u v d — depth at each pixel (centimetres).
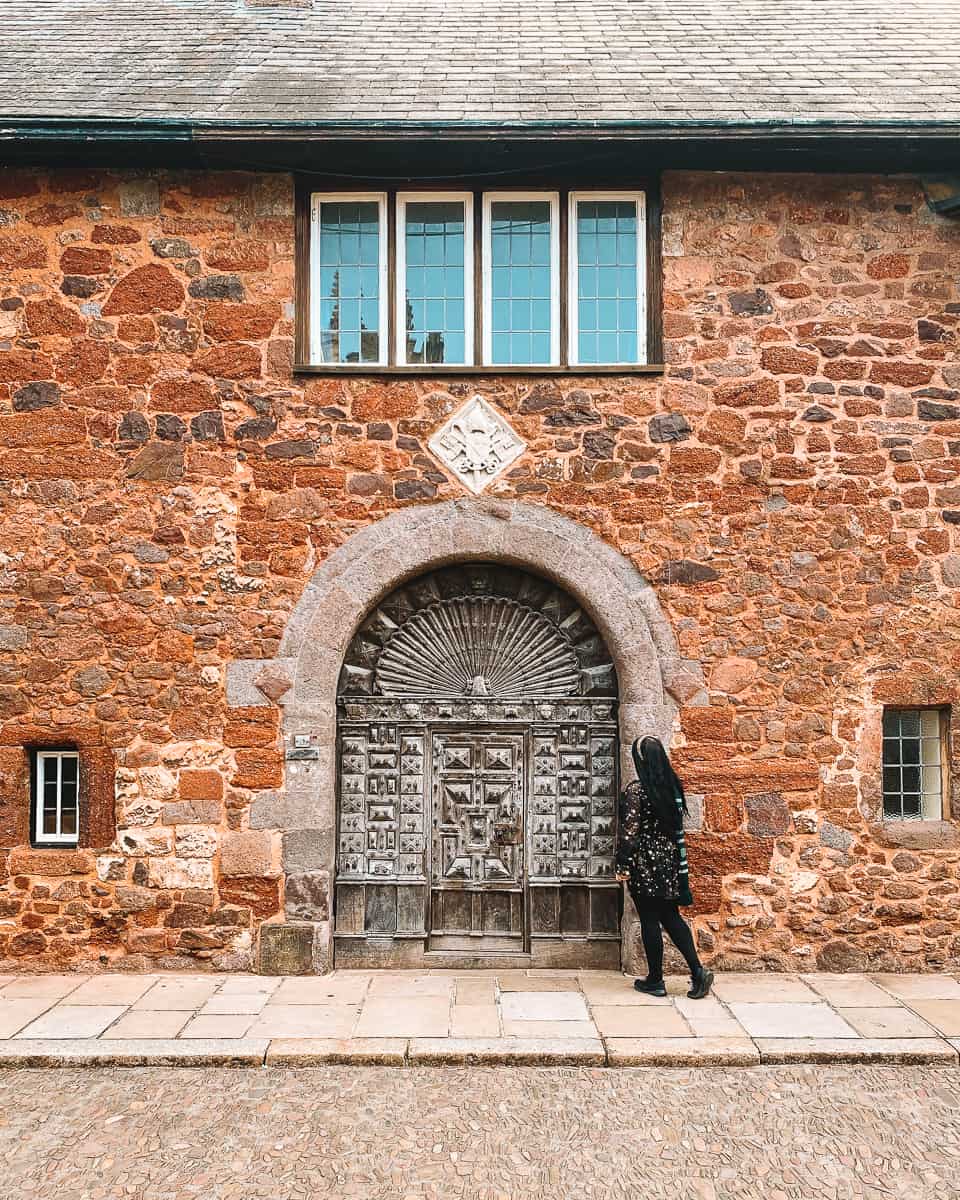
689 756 521
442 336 551
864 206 544
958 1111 376
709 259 540
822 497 531
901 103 550
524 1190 323
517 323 552
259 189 538
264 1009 461
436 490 530
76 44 650
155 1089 392
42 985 491
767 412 533
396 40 653
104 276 533
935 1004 468
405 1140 352
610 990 491
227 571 525
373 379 532
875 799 521
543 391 533
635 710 521
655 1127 362
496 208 555
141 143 512
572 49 636
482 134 509
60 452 527
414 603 545
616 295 552
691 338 536
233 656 521
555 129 509
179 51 634
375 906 537
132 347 531
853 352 537
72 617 521
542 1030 437
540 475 530
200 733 519
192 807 515
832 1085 396
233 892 512
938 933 516
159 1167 335
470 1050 415
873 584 529
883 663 527
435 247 555
